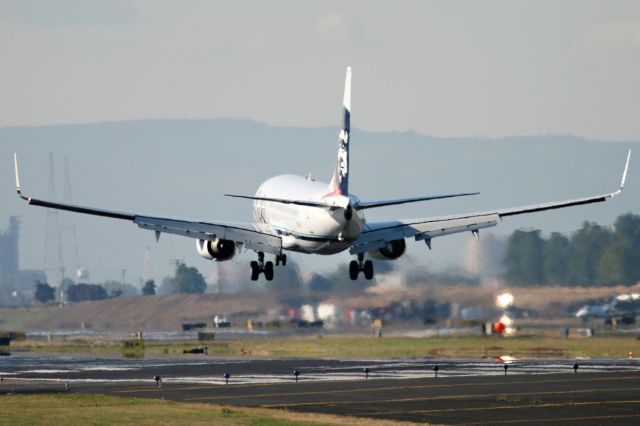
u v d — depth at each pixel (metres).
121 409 172.25
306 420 158.88
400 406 174.50
